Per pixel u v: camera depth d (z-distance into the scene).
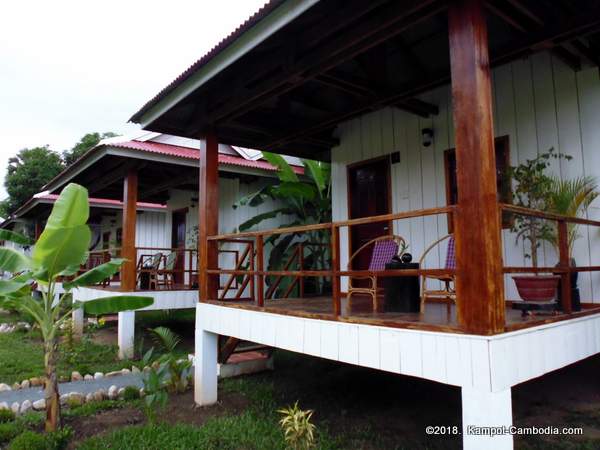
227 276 10.66
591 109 4.75
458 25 3.02
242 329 5.00
